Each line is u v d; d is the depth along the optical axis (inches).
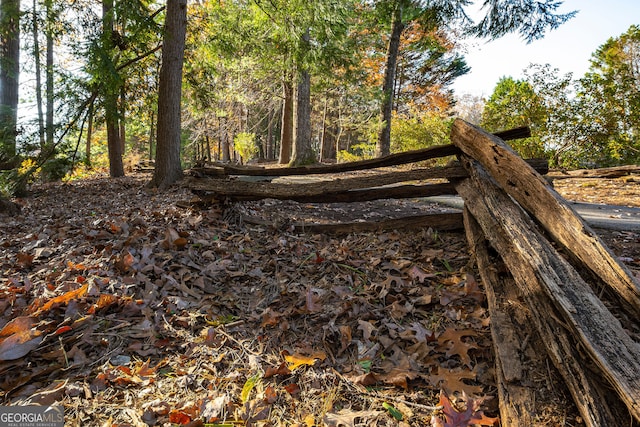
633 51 850.1
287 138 639.8
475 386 67.9
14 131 315.3
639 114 438.6
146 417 61.3
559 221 86.7
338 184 150.9
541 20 301.3
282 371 73.0
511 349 70.6
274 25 421.7
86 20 312.0
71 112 321.7
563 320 67.9
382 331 87.6
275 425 60.4
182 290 104.7
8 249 137.0
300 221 172.9
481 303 95.9
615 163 470.3
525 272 82.3
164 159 288.2
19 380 68.4
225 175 190.1
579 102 463.2
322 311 96.0
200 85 411.5
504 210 100.9
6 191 285.1
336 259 126.8
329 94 803.4
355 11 528.4
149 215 172.6
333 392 68.4
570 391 58.6
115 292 98.7
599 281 82.2
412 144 592.7
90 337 81.4
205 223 158.1
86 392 66.9
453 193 145.9
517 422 56.0
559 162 486.3
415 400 66.7
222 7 425.7
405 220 151.4
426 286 108.3
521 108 482.9
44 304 87.7
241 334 87.4
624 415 53.6
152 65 390.0
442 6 368.2
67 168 338.0
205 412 62.1
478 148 119.3
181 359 78.0
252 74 598.9
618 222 163.9
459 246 133.3
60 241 139.3
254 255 132.7
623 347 58.0
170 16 281.6
